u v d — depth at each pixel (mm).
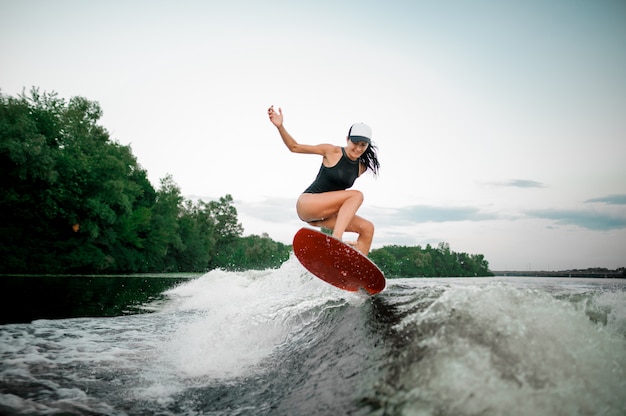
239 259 73875
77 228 31109
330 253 3330
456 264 108188
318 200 3771
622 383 1798
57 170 30203
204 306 6562
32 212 28484
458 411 1652
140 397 2508
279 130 3701
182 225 56406
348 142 3770
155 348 3635
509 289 2432
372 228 3914
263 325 3430
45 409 2273
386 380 1994
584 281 7559
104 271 34375
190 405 2402
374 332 2572
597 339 2080
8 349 3473
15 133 26766
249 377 2713
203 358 3119
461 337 2027
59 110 32812
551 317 2182
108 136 38969
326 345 2762
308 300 3832
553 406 1646
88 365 3107
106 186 33438
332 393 2115
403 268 91062
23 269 26016
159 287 12711
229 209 78812
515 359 1872
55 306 6691
